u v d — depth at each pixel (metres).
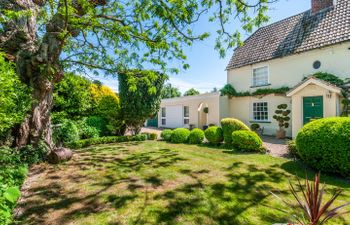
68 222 3.00
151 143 10.43
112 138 10.70
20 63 6.26
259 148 7.72
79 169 5.66
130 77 7.18
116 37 6.63
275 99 12.46
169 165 6.06
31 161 5.96
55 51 6.19
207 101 16.23
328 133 5.05
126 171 5.48
